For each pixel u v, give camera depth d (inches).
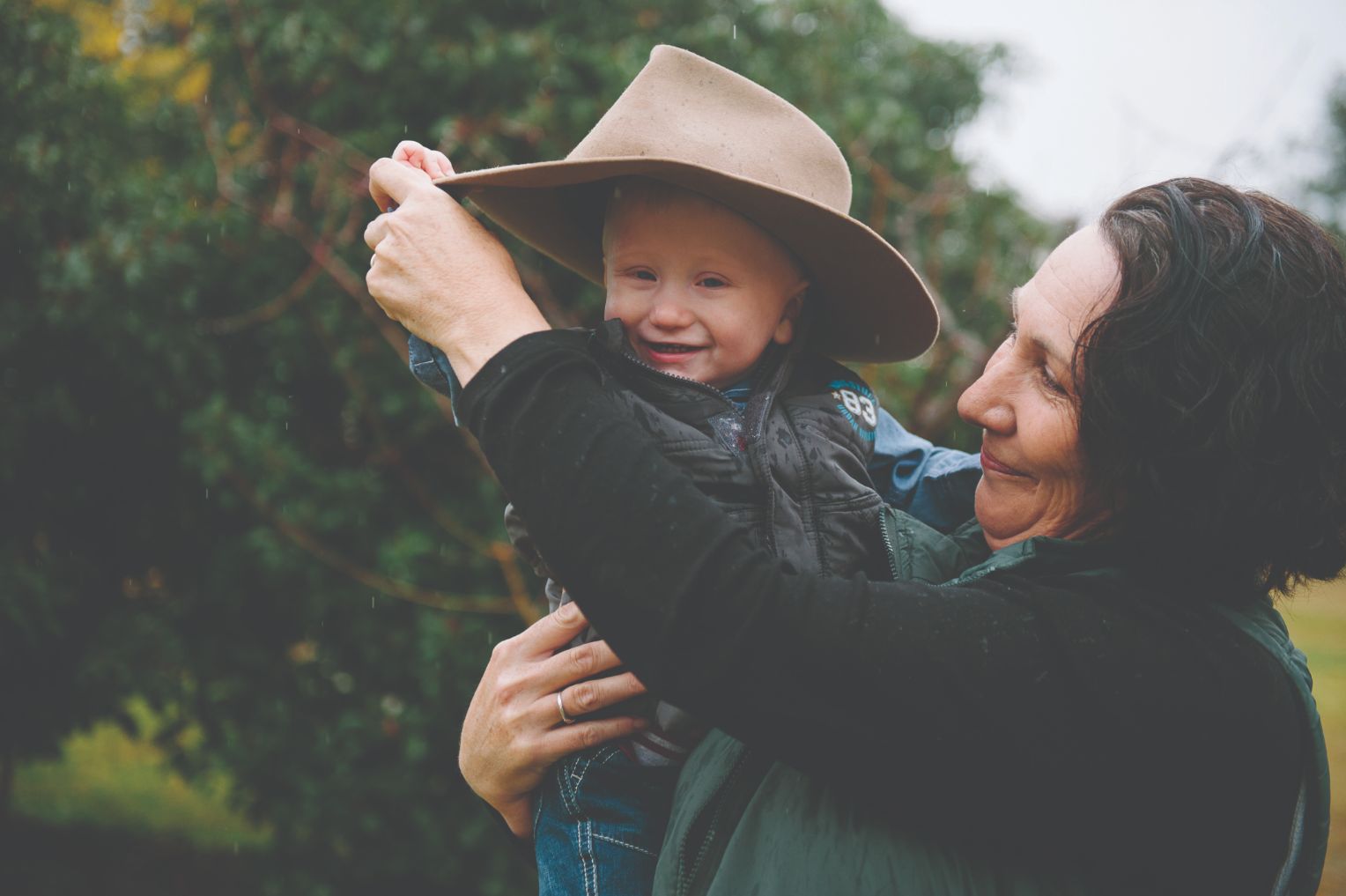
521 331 44.3
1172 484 42.1
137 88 212.4
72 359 185.3
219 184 170.7
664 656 39.5
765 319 55.2
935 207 171.8
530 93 180.9
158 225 183.5
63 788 288.5
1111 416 42.2
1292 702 43.3
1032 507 47.6
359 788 172.6
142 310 181.5
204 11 189.5
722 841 43.9
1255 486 41.6
